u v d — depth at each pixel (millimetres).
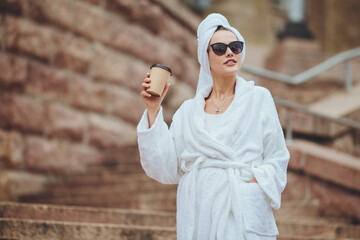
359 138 7871
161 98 2746
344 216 6125
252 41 16797
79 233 3953
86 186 7117
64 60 8406
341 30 18906
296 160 6293
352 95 9195
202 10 16250
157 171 2750
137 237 4078
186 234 2584
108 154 8305
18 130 7695
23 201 7160
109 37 9117
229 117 2680
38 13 8086
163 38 10102
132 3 9484
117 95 9148
